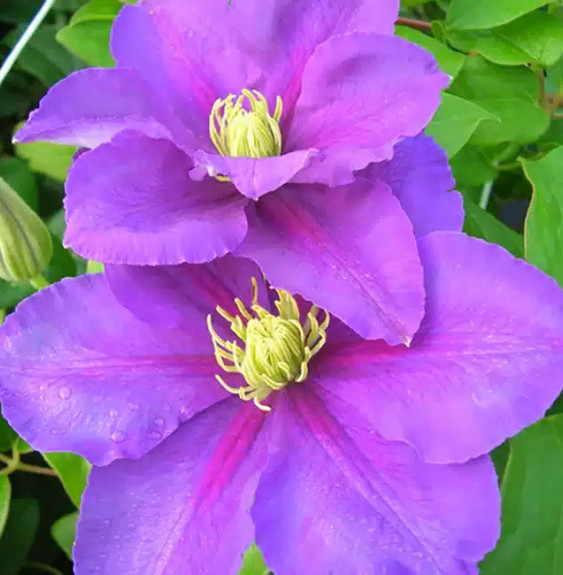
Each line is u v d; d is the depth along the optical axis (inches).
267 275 10.8
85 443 11.1
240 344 12.0
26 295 15.7
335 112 11.6
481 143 15.9
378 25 11.9
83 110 11.3
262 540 10.7
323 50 11.4
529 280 10.5
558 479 13.1
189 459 11.4
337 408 11.4
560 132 17.0
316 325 11.7
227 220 10.9
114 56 12.2
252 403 11.7
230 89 12.4
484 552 10.4
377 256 10.7
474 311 10.7
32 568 17.7
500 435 10.4
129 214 10.6
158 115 11.8
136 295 11.4
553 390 10.2
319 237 11.0
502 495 13.0
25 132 10.9
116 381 11.4
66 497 17.7
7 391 11.3
